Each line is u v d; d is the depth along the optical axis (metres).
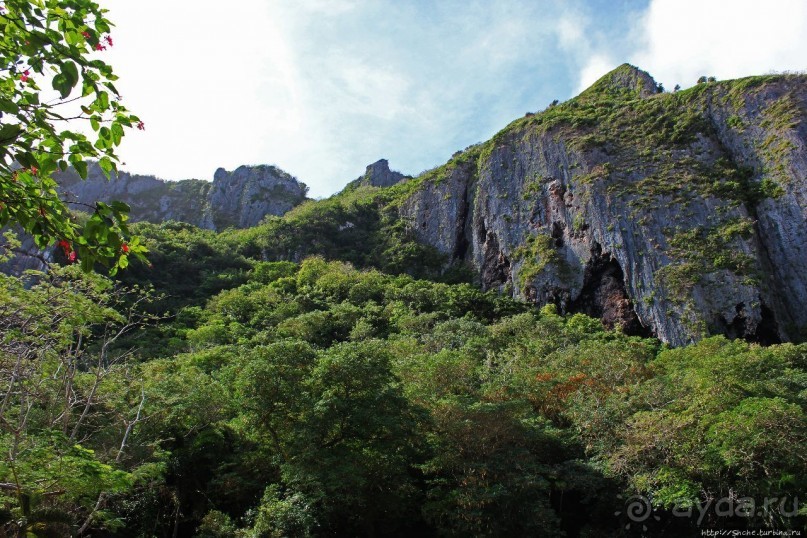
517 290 68.44
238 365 22.94
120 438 18.88
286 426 20.62
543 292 64.69
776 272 55.88
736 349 33.38
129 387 19.91
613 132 73.50
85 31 5.69
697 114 70.12
